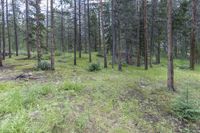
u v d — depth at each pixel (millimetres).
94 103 10570
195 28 31328
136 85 16156
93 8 44781
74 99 10555
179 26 34562
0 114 8156
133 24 31266
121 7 28562
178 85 18297
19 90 11055
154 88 16031
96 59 38188
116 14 28406
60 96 10617
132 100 12289
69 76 18734
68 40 56812
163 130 9617
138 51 31406
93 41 56406
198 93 16203
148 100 12930
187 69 31219
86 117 8836
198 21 35000
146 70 27031
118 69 25672
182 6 34969
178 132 9727
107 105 10664
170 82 16094
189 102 11852
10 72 21219
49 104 9312
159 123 10148
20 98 9492
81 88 12453
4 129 6891
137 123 9719
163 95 14438
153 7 33219
